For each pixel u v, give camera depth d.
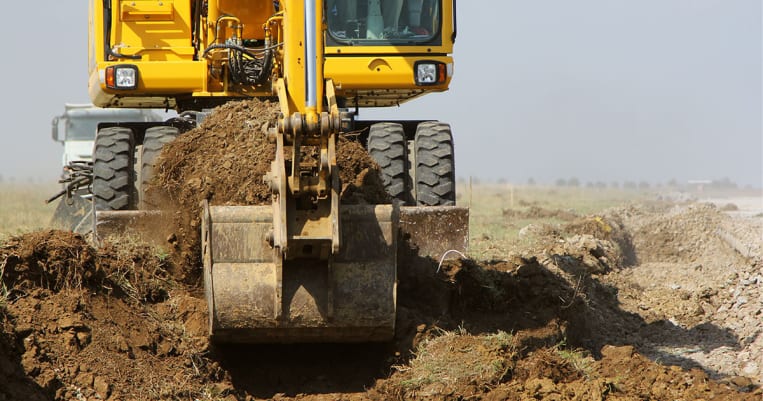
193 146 31.06
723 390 26.12
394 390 25.39
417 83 35.66
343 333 25.84
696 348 34.41
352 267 25.44
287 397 25.94
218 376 26.17
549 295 31.75
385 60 35.50
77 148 97.19
